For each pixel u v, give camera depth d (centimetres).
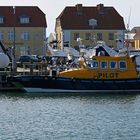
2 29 12000
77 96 6053
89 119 4675
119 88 6244
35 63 7531
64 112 5028
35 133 4125
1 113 4981
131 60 6266
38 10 12288
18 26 12019
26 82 6238
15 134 4088
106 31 12638
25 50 12031
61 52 8969
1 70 7294
